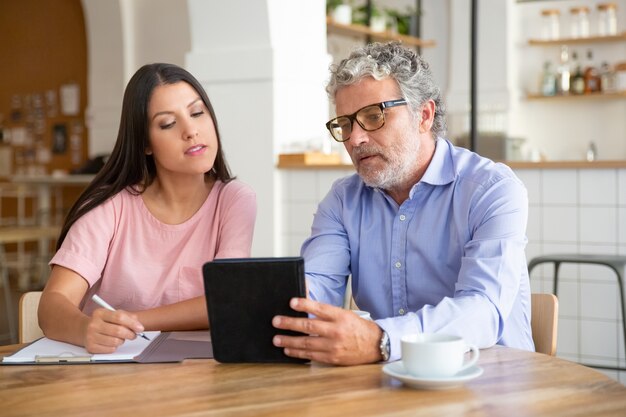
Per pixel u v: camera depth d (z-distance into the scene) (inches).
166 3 252.4
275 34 164.2
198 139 72.6
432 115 69.5
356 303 74.9
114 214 75.5
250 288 53.1
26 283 279.0
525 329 66.3
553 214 143.3
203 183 78.1
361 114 65.4
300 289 52.9
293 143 167.9
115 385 49.1
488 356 54.7
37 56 299.6
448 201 69.3
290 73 167.3
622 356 141.4
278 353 53.5
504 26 269.7
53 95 297.0
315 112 176.9
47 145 298.8
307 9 173.2
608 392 45.3
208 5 166.4
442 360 46.5
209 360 55.5
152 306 74.7
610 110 270.5
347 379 49.1
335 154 170.7
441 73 283.9
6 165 306.8
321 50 179.0
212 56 167.9
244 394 46.1
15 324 216.7
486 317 57.4
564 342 145.7
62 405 44.9
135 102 73.0
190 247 75.9
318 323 52.2
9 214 309.0
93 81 268.7
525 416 41.1
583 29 268.1
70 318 62.5
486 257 62.3
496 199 65.8
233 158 166.6
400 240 70.9
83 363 55.5
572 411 41.8
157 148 73.0
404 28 254.2
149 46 256.8
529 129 280.4
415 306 70.9
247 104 165.2
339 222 74.5
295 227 163.5
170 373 51.8
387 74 64.9
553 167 141.9
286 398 45.1
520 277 63.1
